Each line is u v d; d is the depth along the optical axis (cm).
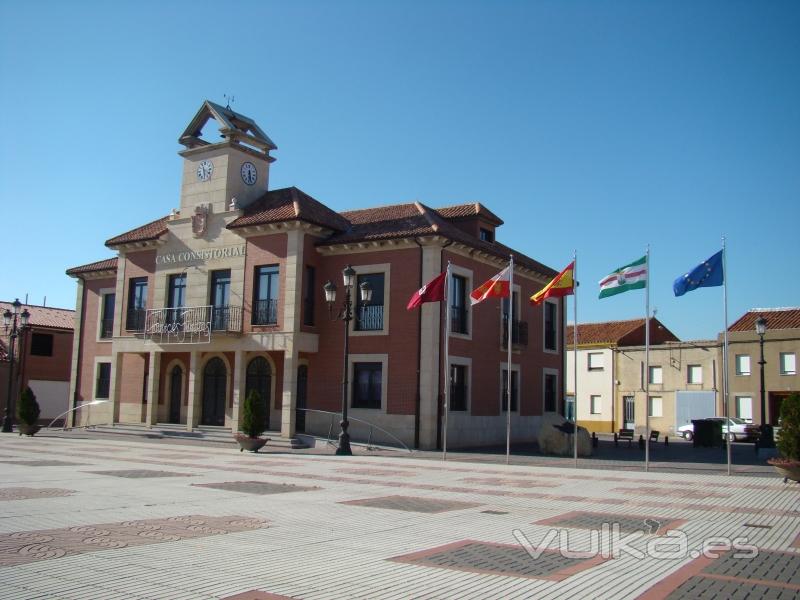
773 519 1102
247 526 978
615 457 2469
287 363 2725
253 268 2895
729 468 1803
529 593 658
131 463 1856
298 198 3014
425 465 2000
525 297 3338
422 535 941
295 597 629
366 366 2773
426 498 1313
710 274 1862
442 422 2644
